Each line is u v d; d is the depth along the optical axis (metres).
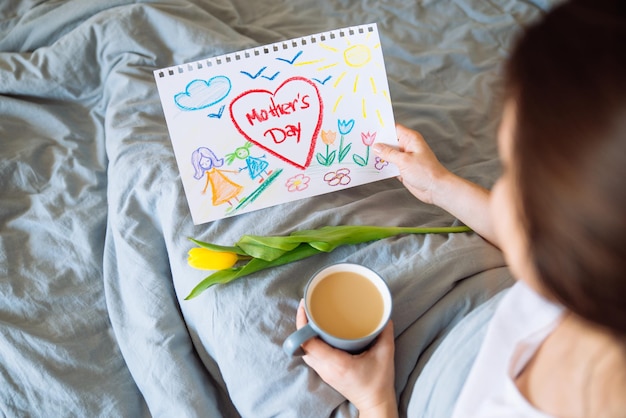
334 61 0.75
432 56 1.10
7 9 1.12
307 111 0.76
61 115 1.01
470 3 1.19
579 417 0.40
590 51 0.27
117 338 0.77
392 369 0.62
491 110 1.03
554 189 0.28
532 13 1.19
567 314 0.44
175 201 0.78
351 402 0.64
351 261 0.73
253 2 1.18
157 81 0.71
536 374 0.45
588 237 0.28
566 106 0.27
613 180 0.26
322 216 0.76
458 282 0.72
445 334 0.69
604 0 0.28
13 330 0.75
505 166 0.36
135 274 0.78
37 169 0.94
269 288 0.69
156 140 0.89
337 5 1.19
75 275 0.84
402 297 0.68
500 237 0.40
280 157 0.77
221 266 0.69
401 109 0.99
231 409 0.75
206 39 1.01
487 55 1.13
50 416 0.71
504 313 0.51
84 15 1.07
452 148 0.98
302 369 0.65
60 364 0.74
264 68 0.74
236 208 0.77
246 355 0.67
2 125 0.97
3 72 0.99
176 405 0.70
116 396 0.74
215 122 0.74
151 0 1.05
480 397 0.48
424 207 0.87
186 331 0.76
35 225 0.88
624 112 0.26
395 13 1.19
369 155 0.80
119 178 0.85
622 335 0.31
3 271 0.82
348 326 0.60
